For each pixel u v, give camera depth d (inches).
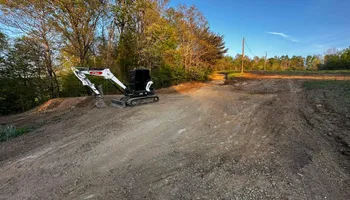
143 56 542.6
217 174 101.3
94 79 446.6
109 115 239.9
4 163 123.3
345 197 80.8
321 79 564.7
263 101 297.0
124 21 529.7
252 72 1086.4
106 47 513.7
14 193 92.5
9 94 368.8
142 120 211.8
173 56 573.6
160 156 124.3
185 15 593.6
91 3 406.3
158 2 532.7
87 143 150.9
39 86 407.8
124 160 120.8
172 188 91.0
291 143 135.9
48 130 191.2
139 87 295.7
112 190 91.2
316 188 87.0
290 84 499.2
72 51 427.5
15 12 343.9
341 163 107.0
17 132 183.8
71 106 306.3
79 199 86.0
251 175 99.2
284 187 88.4
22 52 368.8
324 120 180.9
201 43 657.0
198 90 472.7
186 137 156.7
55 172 109.8
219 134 161.3
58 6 363.6
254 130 167.3
